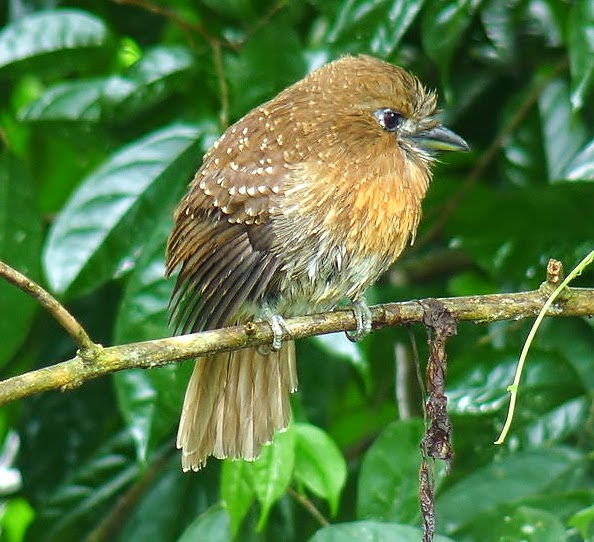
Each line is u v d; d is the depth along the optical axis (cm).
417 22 1229
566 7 1222
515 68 1257
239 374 1003
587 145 1073
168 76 1119
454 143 1029
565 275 1165
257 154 978
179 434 992
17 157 1133
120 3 1184
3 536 1395
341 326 916
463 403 1059
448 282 1320
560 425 1062
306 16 1234
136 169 1088
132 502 1210
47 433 1254
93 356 827
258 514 1142
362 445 1233
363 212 976
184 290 992
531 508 938
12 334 1088
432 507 830
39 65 1166
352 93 998
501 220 1180
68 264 1062
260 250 973
